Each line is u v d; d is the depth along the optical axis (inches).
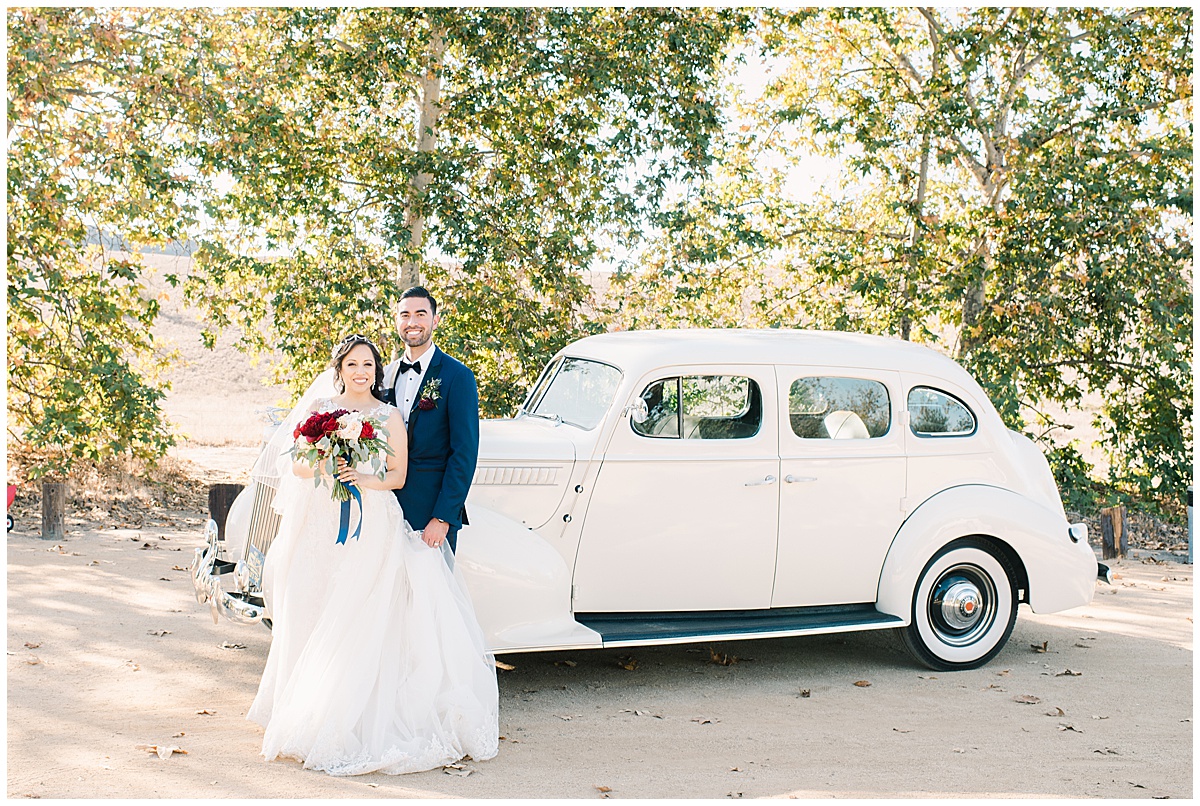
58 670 210.8
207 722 184.1
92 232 498.3
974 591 233.8
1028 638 265.7
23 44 421.7
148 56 459.5
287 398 607.2
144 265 487.8
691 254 511.2
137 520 418.0
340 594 171.9
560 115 504.4
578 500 209.8
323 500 177.6
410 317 192.1
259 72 495.5
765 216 579.2
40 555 326.0
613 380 221.0
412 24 503.2
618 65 489.4
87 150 456.1
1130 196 497.0
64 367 470.9
